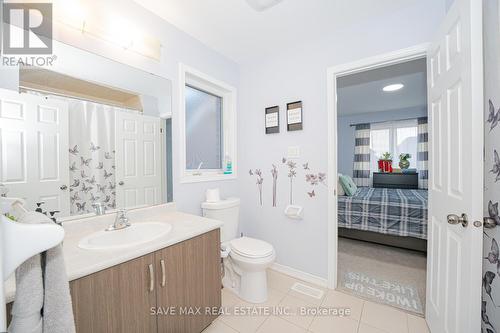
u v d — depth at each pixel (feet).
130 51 4.92
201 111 7.25
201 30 6.01
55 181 3.90
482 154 2.91
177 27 5.86
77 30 4.14
